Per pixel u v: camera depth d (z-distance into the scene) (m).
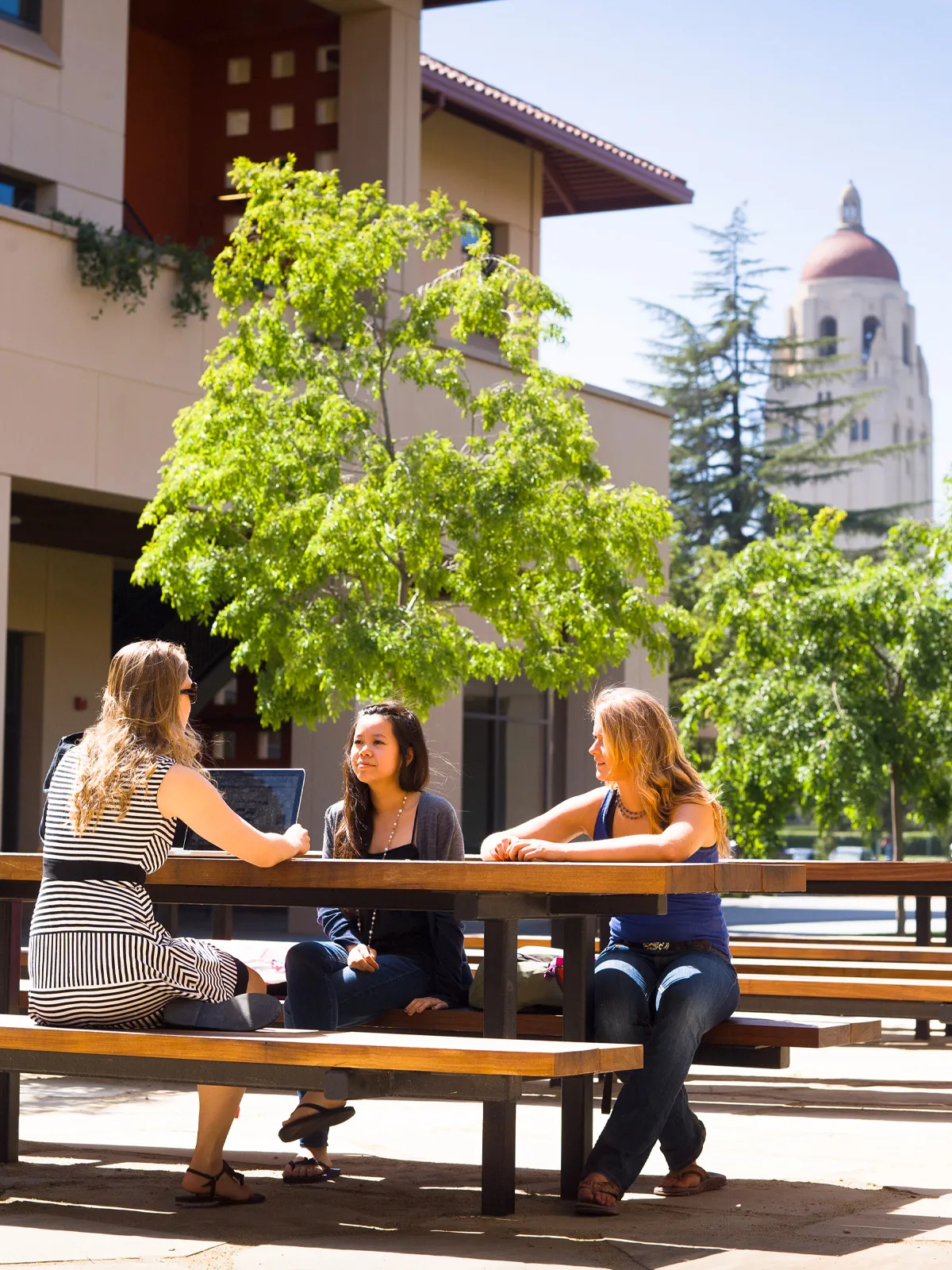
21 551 19.81
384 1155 5.18
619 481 21.44
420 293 13.44
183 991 4.10
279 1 20.12
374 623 12.44
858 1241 3.87
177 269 15.84
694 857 4.44
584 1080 4.39
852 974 7.07
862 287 127.50
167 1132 5.58
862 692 19.09
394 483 12.53
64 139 16.23
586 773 23.33
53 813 4.18
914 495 120.12
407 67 19.47
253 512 12.76
